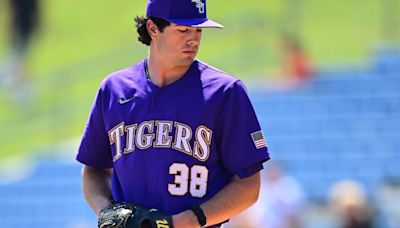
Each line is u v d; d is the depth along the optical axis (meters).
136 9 102.25
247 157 16.59
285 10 89.56
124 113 16.98
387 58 65.69
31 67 88.38
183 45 16.44
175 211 16.48
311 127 60.28
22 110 82.25
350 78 64.00
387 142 58.47
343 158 57.47
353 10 94.38
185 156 16.45
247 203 16.77
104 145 17.95
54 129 76.94
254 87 68.75
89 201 18.03
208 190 16.66
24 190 62.47
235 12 90.94
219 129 16.61
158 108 16.72
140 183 16.75
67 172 62.75
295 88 65.06
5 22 95.94
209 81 16.70
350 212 39.62
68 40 94.69
